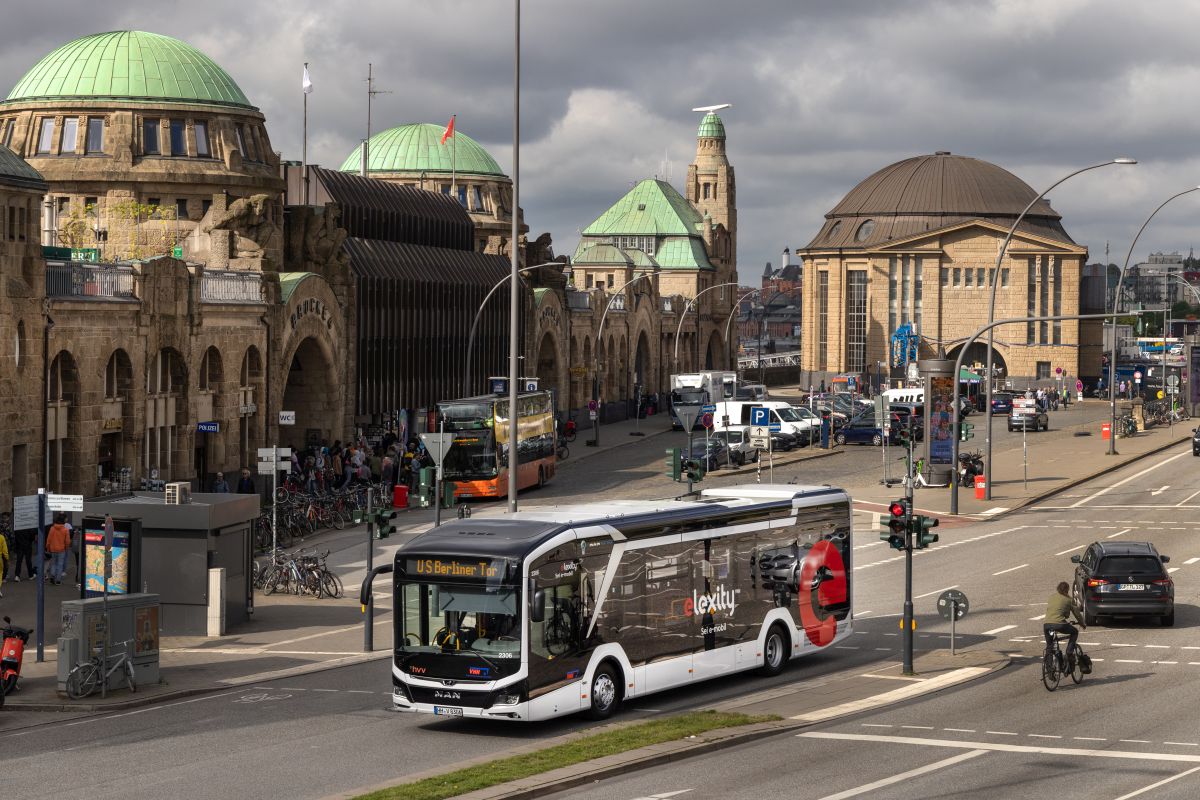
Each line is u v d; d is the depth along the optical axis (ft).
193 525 125.08
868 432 309.22
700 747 81.56
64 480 167.53
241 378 211.20
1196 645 116.78
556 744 82.58
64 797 71.77
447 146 451.53
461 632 87.97
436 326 294.87
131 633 101.81
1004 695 98.84
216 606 125.49
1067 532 188.65
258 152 277.03
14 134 264.52
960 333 570.87
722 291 577.84
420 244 321.93
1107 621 129.18
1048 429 368.48
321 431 245.45
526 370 340.80
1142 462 289.53
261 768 77.92
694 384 368.27
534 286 372.17
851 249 579.07
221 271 203.21
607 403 401.90
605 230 593.83
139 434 179.32
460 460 214.48
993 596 141.90
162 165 261.03
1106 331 595.06
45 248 178.70
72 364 166.30
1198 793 71.36
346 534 186.60
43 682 103.96
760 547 106.11
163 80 265.54
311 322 233.35
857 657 114.52
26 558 145.07
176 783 74.49
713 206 646.33
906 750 82.02
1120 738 84.79
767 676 107.04
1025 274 560.20
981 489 226.79
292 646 120.88
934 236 566.77
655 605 96.58
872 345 581.12
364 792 69.92
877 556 170.40
